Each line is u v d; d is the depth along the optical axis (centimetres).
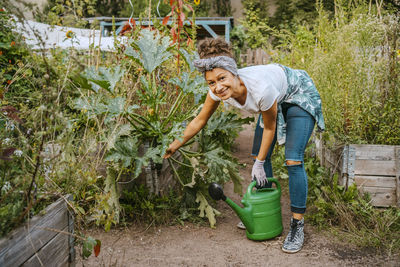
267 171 281
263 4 1499
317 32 440
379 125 298
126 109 238
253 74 209
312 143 389
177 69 329
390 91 306
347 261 222
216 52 197
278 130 252
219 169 278
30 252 129
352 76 297
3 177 141
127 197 276
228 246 245
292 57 477
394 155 271
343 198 274
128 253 230
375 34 298
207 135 291
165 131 263
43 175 154
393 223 260
